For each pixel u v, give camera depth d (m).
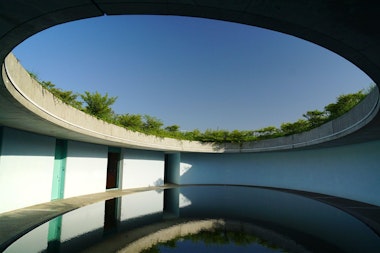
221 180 19.41
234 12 3.11
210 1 2.89
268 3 2.81
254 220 7.89
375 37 3.21
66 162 10.91
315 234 6.30
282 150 15.51
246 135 17.77
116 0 2.83
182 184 18.81
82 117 9.30
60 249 4.94
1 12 2.76
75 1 2.75
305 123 13.62
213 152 18.12
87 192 12.22
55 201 9.91
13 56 4.73
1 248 4.85
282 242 5.67
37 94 6.29
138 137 13.99
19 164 8.20
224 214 8.83
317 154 14.15
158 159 17.61
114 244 5.37
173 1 2.90
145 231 6.49
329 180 13.07
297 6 2.79
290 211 9.37
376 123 7.20
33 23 3.02
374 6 2.62
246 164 18.91
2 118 6.73
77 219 7.39
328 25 3.09
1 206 7.41
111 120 12.12
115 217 8.01
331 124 10.23
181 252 5.00
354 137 9.46
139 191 14.19
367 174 10.47
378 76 4.37
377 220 7.32
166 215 8.57
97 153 13.11
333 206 10.13
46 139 9.69
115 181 15.16
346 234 6.29
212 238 5.96
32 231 5.99
